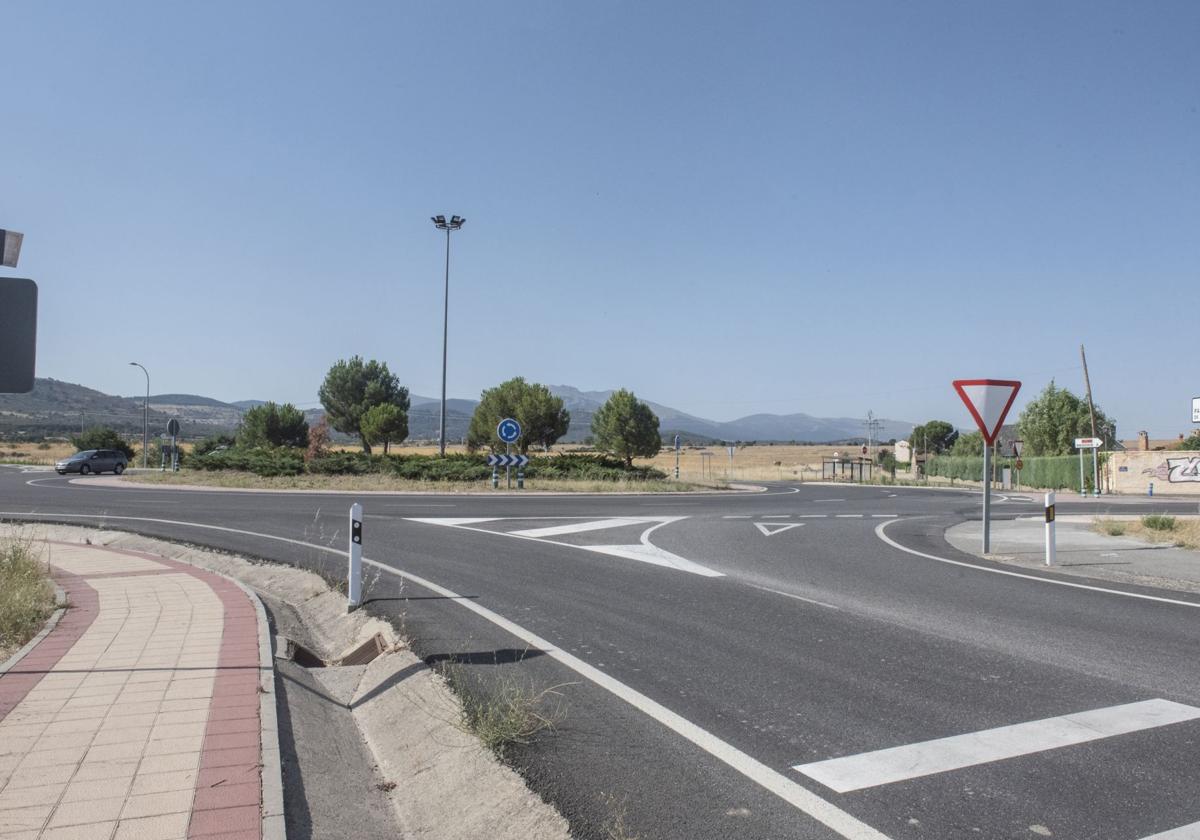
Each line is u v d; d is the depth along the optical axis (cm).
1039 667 649
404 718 557
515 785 431
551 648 715
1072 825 386
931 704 561
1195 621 816
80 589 961
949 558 1283
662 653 699
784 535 1609
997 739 495
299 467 3594
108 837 364
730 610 874
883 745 488
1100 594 966
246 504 2247
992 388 1320
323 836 391
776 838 376
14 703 543
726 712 549
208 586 983
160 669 624
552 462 3759
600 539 1492
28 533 1549
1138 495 3759
